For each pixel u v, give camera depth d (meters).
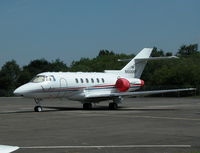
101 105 34.81
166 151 9.24
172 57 28.80
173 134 12.57
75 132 13.26
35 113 23.20
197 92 61.34
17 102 44.38
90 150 9.47
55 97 26.11
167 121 17.23
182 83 63.16
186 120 17.70
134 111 24.69
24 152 9.20
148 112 23.56
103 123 16.45
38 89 24.52
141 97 61.09
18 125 15.80
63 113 22.98
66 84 26.23
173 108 28.30
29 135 12.48
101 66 89.69
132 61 31.72
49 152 9.20
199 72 62.94
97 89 28.67
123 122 16.84
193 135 12.30
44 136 12.21
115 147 9.91
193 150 9.40
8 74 88.50
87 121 17.44
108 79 29.69
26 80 89.31
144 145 10.23
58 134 12.72
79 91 27.31
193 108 28.19
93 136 12.16
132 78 31.30
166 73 65.31
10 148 5.40
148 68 77.44
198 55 91.50
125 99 51.88
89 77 28.25
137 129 14.09
